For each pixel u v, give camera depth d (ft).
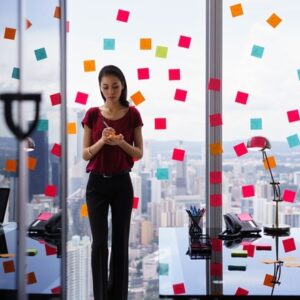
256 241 9.95
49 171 9.50
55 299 8.86
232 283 7.04
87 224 13.32
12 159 6.29
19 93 6.05
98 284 10.92
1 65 6.19
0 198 8.19
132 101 13.48
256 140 11.69
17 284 6.30
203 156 13.76
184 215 13.73
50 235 9.48
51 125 9.73
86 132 11.35
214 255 8.71
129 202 11.15
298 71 13.53
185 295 6.57
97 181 11.02
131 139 11.40
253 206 13.67
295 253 8.87
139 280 13.03
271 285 6.92
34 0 7.46
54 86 10.30
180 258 8.52
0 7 6.26
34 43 7.20
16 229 6.55
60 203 10.72
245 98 13.51
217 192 13.75
